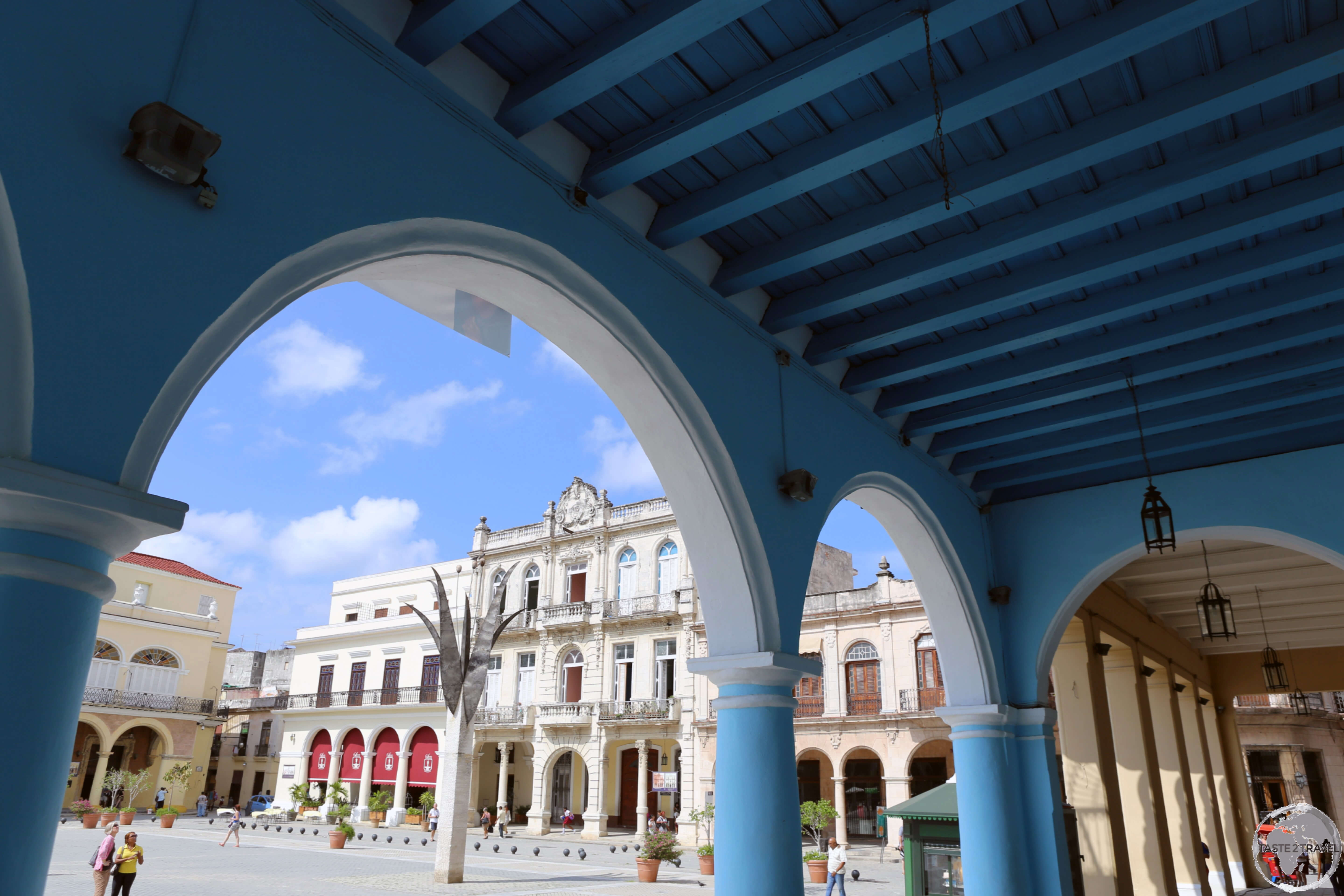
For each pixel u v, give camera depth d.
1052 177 4.09
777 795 4.47
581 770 28.73
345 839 19.95
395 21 3.23
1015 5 3.23
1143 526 6.43
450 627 13.91
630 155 3.86
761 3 3.15
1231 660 15.88
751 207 4.22
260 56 2.78
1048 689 7.59
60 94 2.25
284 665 41.88
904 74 3.70
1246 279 4.95
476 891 12.39
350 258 2.96
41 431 2.10
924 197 4.32
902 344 5.95
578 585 29.27
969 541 7.62
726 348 4.89
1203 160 4.10
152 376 2.33
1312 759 24.52
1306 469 6.72
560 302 3.95
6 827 1.96
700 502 4.71
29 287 2.11
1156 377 6.07
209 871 14.42
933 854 8.02
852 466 5.98
